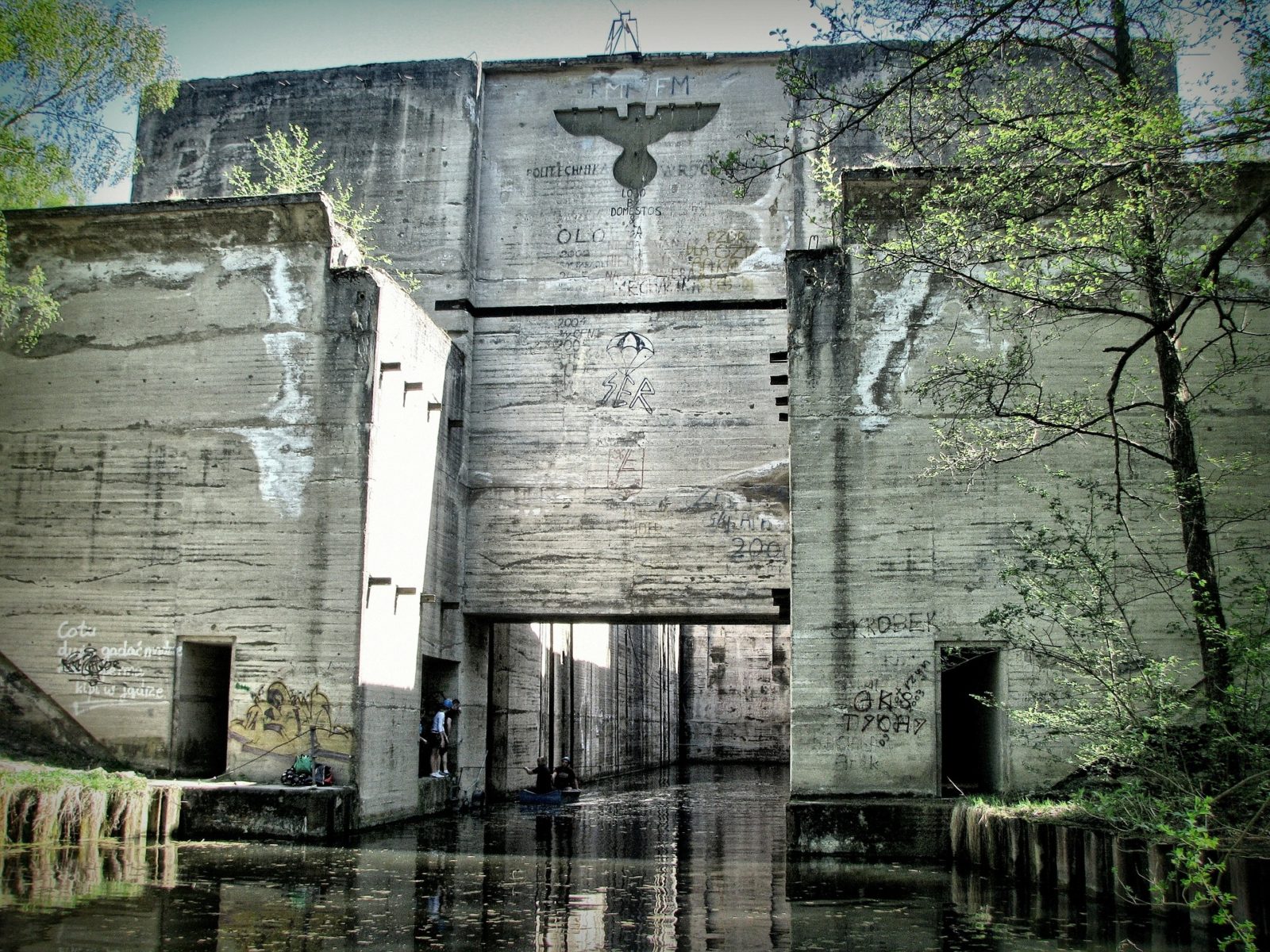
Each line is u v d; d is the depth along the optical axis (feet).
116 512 69.26
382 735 68.08
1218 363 63.21
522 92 86.63
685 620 81.15
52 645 68.33
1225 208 63.10
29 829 53.72
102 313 71.56
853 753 61.98
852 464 64.69
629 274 82.94
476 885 47.98
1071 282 51.01
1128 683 50.24
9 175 68.85
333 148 85.97
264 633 66.49
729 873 53.31
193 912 39.93
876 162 57.00
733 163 46.75
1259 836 41.63
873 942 37.37
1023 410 56.54
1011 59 48.37
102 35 68.74
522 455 81.51
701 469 79.41
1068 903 44.88
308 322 69.26
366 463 67.10
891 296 65.87
